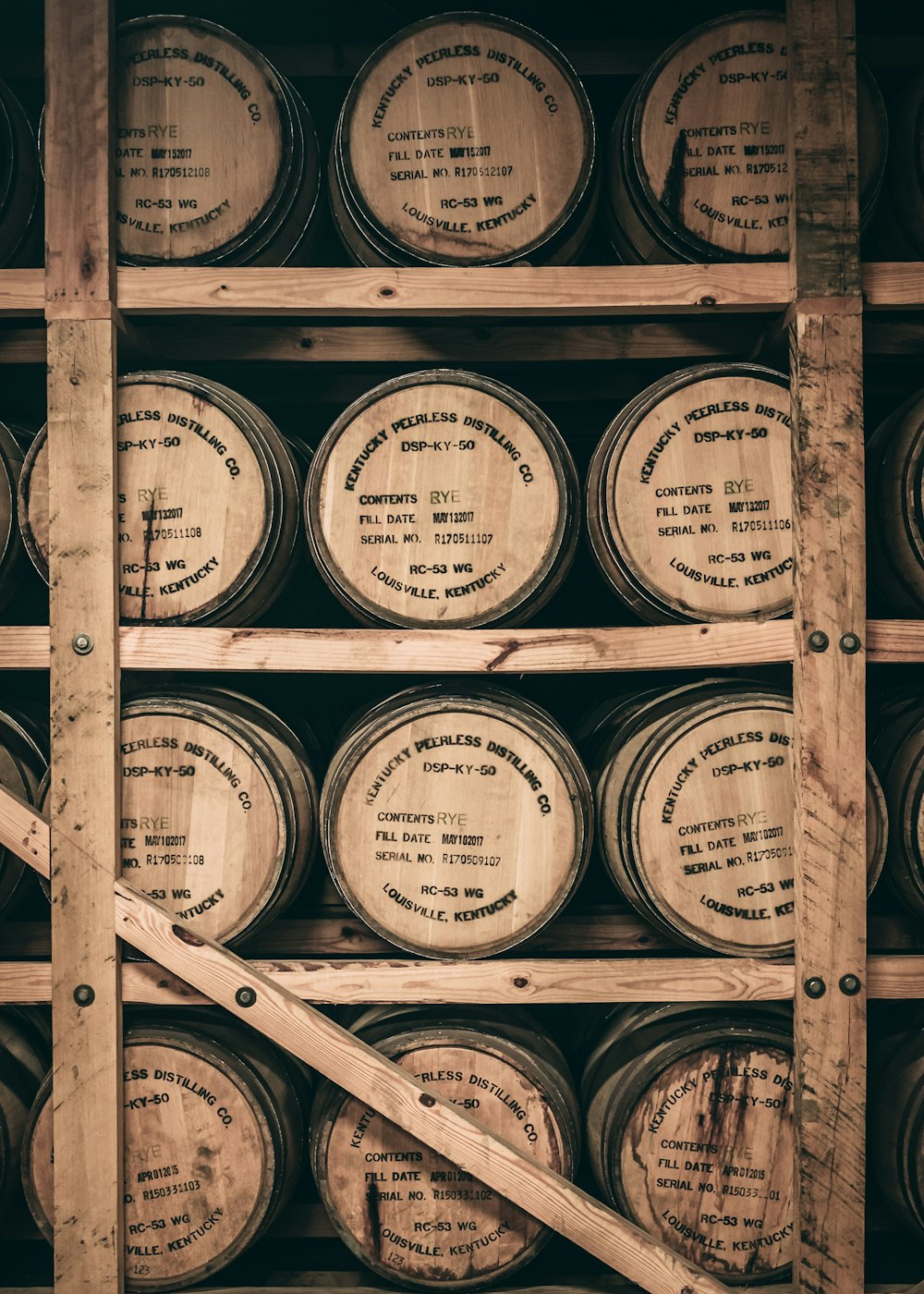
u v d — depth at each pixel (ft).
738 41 8.61
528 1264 9.69
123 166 8.71
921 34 10.52
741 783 8.47
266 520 8.50
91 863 8.43
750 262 8.73
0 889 8.96
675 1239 8.50
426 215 8.66
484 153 8.63
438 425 8.50
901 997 8.46
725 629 8.48
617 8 11.00
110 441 8.46
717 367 8.53
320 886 9.73
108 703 8.45
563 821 8.39
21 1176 8.91
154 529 8.63
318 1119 8.67
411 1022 8.80
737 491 8.56
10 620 11.94
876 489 9.21
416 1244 8.56
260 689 10.72
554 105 8.61
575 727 11.39
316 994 8.46
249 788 8.52
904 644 8.54
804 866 8.36
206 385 8.63
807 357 8.43
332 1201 8.55
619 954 9.95
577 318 9.71
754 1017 8.76
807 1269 8.28
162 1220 8.55
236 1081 8.52
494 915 8.43
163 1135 8.56
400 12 11.03
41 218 9.84
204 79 8.71
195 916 8.54
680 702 8.98
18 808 8.55
